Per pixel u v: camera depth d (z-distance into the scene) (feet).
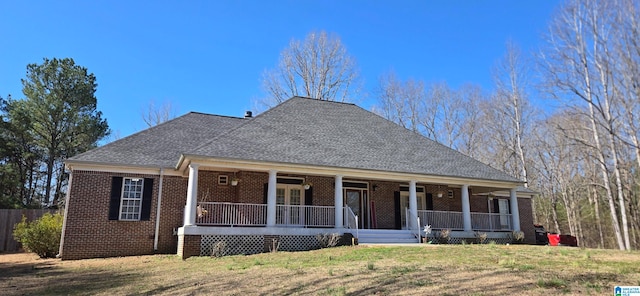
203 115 77.56
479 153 148.05
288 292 25.14
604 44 89.45
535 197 153.69
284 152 58.18
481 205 81.35
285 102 74.79
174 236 59.06
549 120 111.45
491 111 143.43
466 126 151.43
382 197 70.90
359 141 69.41
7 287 32.19
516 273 27.12
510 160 142.41
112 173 58.03
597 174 126.72
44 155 123.75
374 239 58.95
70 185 55.77
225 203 54.34
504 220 79.00
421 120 153.28
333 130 70.44
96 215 56.08
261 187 63.00
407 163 66.49
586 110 92.63
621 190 89.40
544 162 139.23
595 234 136.77
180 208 60.13
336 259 38.99
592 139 106.32
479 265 31.58
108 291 29.19
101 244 55.47
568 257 36.81
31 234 57.93
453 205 76.84
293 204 64.95
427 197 74.74
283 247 53.57
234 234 51.37
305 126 68.59
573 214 134.41
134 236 57.26
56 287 31.65
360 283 26.13
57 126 121.49
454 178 66.59
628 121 87.25
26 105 117.70
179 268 39.34
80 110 125.18
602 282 23.68
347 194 69.26
